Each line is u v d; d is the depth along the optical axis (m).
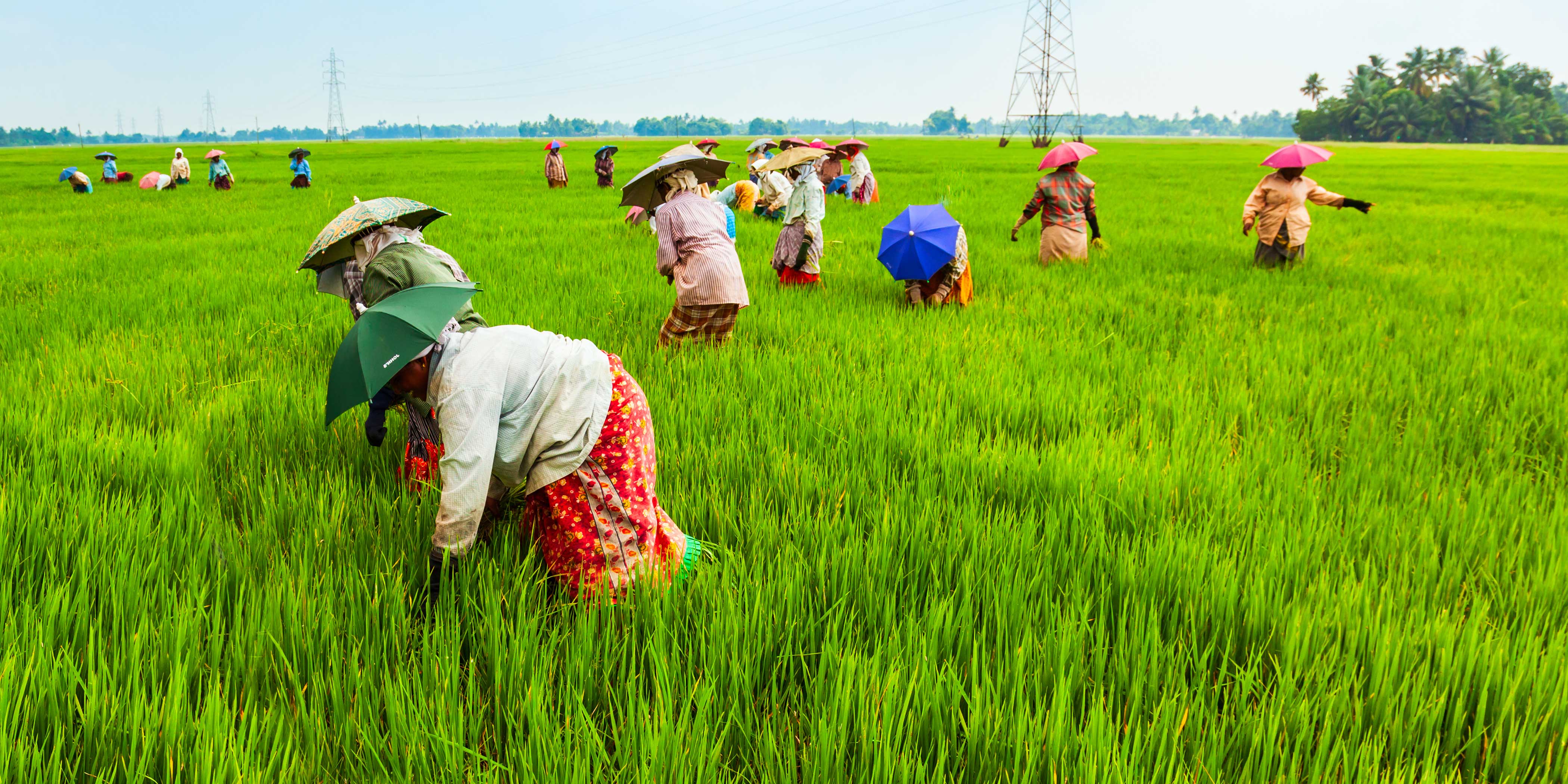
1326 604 2.87
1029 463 4.03
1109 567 3.12
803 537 3.27
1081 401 5.03
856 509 3.56
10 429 4.07
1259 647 2.67
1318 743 2.29
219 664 2.37
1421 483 4.02
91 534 2.97
